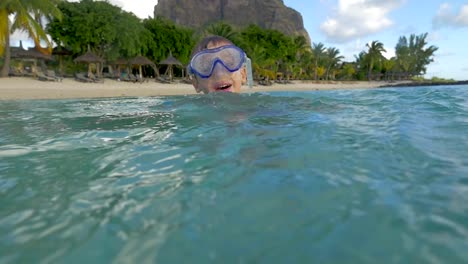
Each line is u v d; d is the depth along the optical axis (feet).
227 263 2.77
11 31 63.77
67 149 7.50
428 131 8.52
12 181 5.29
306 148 6.71
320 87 127.65
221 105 13.79
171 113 12.98
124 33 83.97
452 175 4.86
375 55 193.67
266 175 5.02
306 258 2.78
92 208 4.09
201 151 6.77
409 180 4.66
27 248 3.18
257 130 8.87
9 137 9.23
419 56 235.40
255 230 3.31
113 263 2.85
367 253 2.82
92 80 73.10
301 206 3.83
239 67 14.58
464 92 22.62
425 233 3.11
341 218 3.49
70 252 3.07
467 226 3.25
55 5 68.74
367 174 4.96
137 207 4.03
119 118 12.82
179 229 3.41
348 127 9.18
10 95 39.55
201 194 4.35
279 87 113.50
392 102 16.55
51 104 24.66
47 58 71.05
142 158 6.43
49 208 4.15
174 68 128.77
